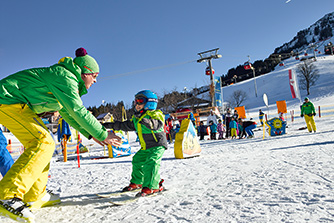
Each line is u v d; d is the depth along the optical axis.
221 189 3.35
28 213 2.12
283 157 5.79
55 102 2.58
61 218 2.55
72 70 2.57
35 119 2.47
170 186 3.79
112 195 3.44
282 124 13.48
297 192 2.89
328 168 4.15
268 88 73.81
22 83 2.42
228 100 71.00
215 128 17.28
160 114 3.65
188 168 5.47
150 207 2.77
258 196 2.87
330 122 17.69
